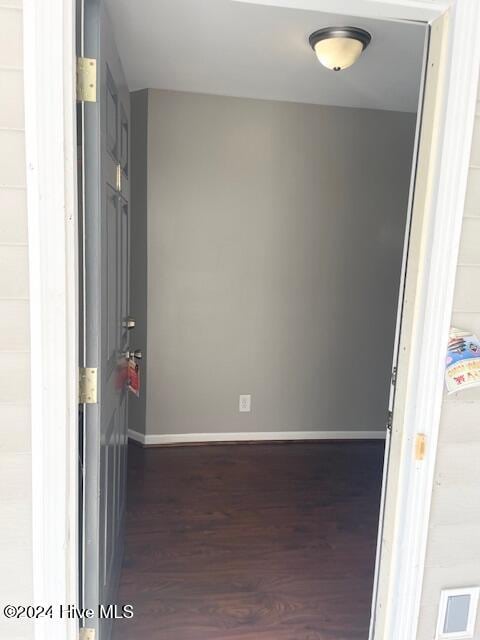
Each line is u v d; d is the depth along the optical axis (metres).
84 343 1.30
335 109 3.29
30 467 1.22
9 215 1.13
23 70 1.09
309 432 3.61
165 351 3.33
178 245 3.24
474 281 1.39
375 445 3.58
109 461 1.61
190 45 2.27
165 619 1.83
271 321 3.43
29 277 1.15
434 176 1.34
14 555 1.25
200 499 2.72
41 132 1.10
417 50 2.22
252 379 3.47
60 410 1.20
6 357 1.17
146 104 3.06
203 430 3.46
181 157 3.16
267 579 2.08
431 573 1.52
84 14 1.22
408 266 1.45
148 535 2.36
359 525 2.52
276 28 2.06
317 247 3.42
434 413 1.42
